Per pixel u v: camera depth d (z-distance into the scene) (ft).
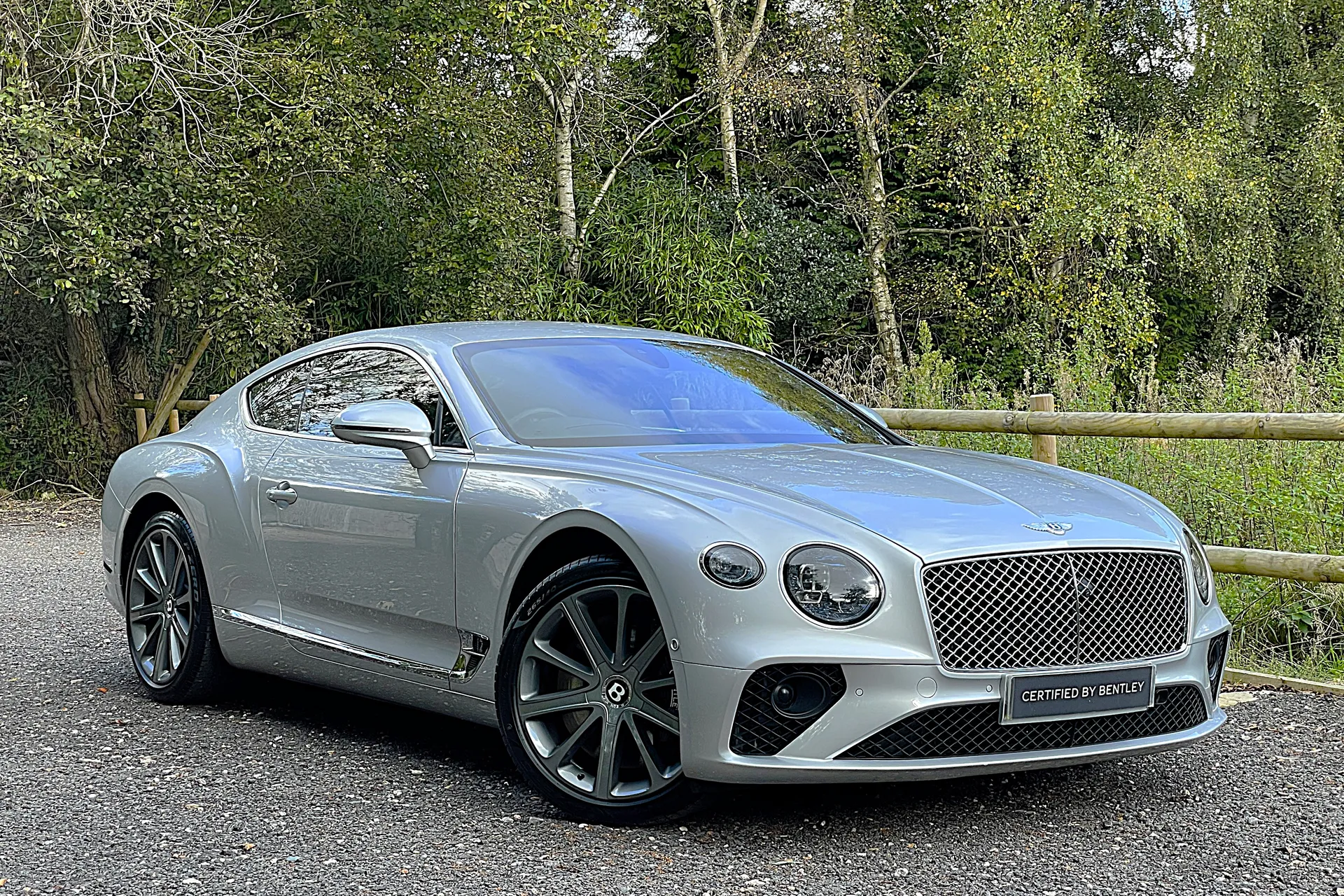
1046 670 11.06
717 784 11.10
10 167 36.40
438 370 14.29
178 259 41.78
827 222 74.38
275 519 15.19
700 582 10.85
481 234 49.67
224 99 42.24
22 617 23.21
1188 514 22.65
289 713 16.31
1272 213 76.95
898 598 10.80
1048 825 11.73
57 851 11.18
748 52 73.10
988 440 26.13
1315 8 81.15
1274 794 12.65
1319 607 20.10
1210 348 76.13
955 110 69.41
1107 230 67.46
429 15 46.16
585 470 12.32
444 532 13.05
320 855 11.06
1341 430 17.76
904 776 10.82
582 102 60.80
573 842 11.32
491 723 12.90
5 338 50.34
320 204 49.49
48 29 40.63
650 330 16.66
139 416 49.78
